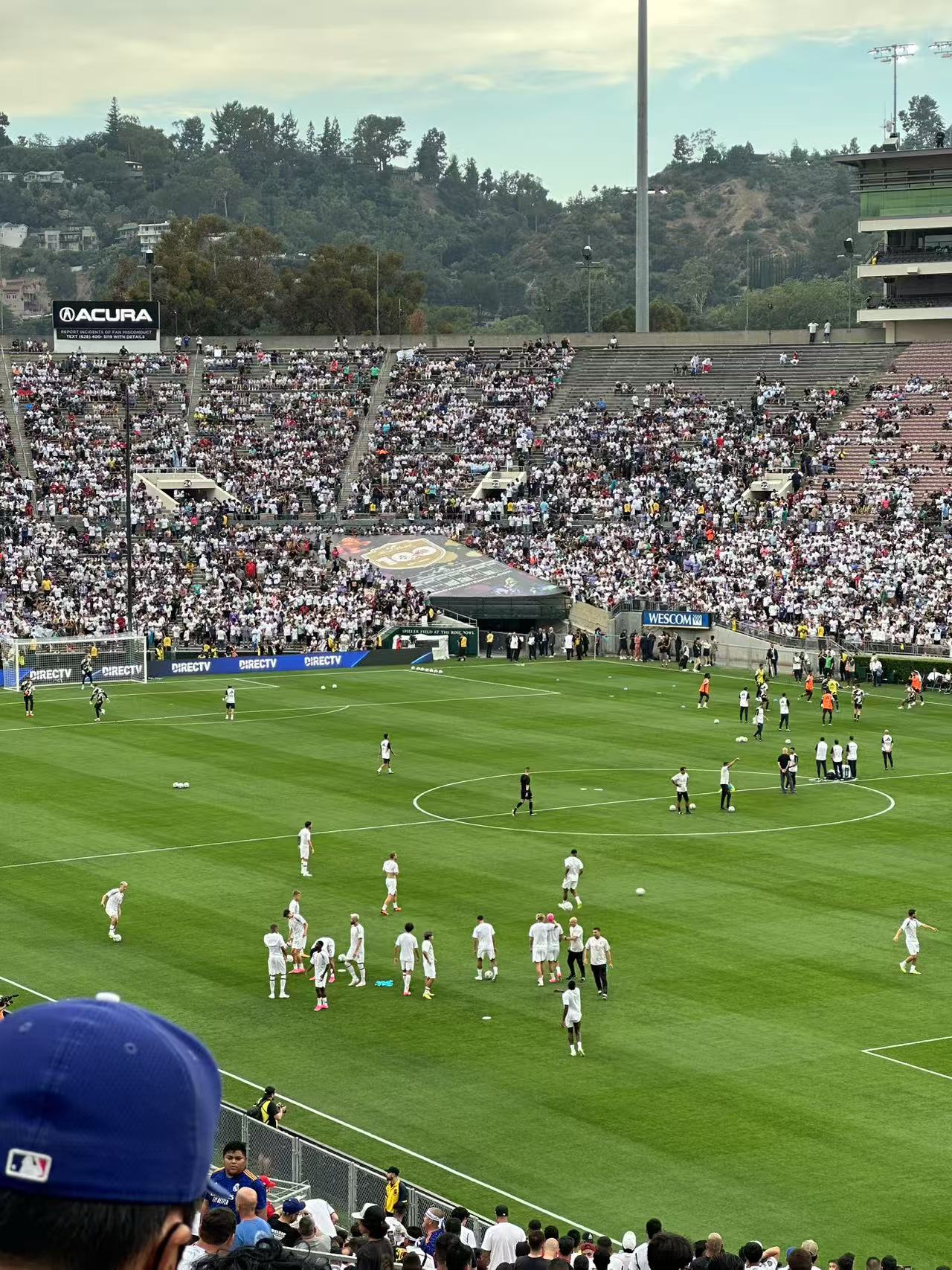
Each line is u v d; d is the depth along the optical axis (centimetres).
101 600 12206
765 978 5256
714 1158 3916
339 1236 2945
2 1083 360
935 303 15038
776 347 15400
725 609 12338
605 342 16000
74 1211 354
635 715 10262
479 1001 5053
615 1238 3472
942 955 5531
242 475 14500
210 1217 1171
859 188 14962
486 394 15525
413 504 14238
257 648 12019
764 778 8444
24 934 5681
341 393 15650
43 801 7744
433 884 6375
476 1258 2617
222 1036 4725
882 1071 4494
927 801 7944
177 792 7950
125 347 15550
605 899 6166
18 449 14500
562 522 13738
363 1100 4259
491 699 10806
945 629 11575
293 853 6819
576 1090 4338
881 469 13550
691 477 14000
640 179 16012
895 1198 3719
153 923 5831
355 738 9419
